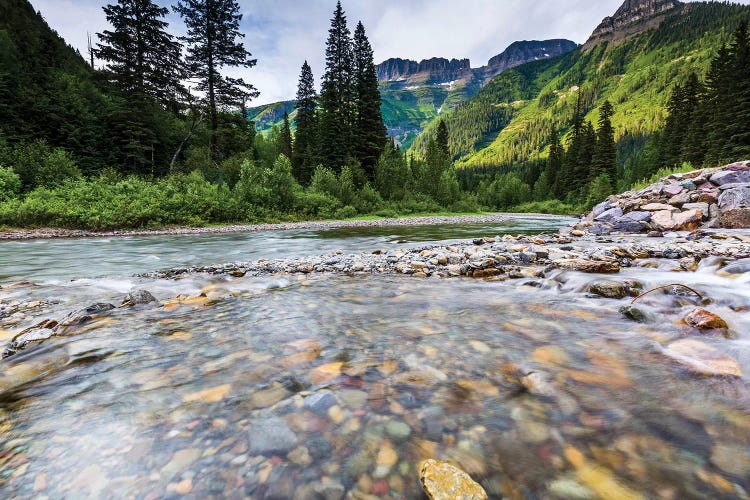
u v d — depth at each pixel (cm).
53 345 308
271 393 218
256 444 168
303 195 3020
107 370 257
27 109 2795
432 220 3114
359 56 4469
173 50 3456
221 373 248
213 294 507
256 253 1080
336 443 169
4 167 2178
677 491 138
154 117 3375
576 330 338
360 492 139
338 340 315
